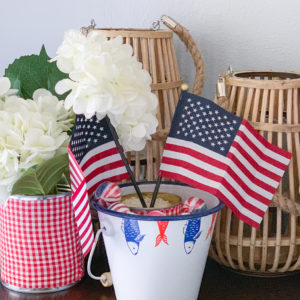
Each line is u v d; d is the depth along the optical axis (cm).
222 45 128
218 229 103
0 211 101
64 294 100
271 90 96
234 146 94
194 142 95
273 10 123
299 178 98
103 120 93
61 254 100
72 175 83
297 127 97
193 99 96
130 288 89
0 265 107
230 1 125
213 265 113
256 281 105
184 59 131
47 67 105
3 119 88
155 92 112
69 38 85
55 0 140
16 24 146
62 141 89
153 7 132
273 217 117
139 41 112
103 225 88
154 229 83
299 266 104
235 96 101
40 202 96
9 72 104
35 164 88
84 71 80
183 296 89
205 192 99
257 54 126
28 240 98
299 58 124
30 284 100
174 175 95
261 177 97
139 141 90
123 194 101
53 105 94
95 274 108
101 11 136
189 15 129
